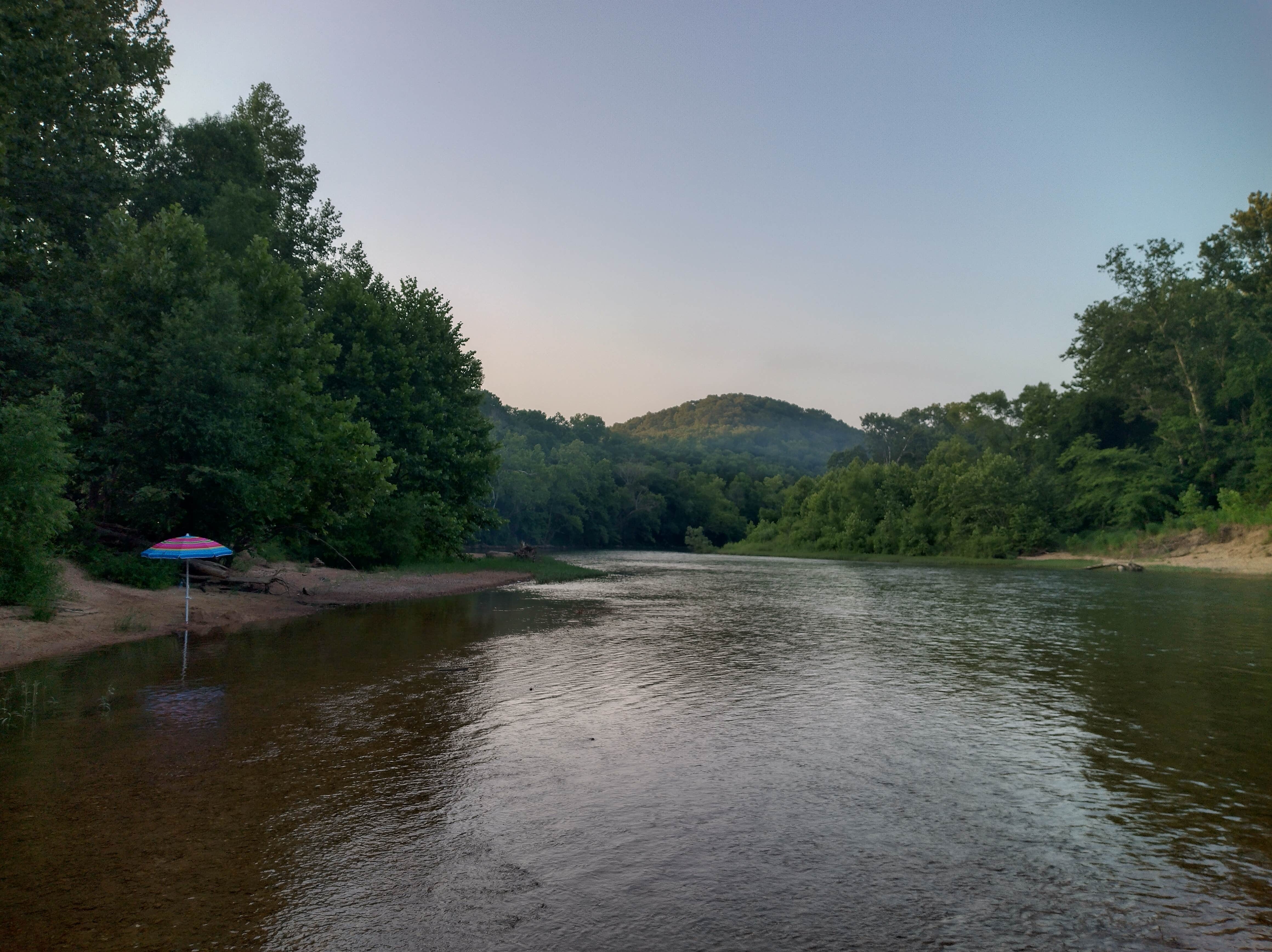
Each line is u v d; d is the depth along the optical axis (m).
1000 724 9.93
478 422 41.53
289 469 23.14
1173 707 10.93
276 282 25.38
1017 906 5.09
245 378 22.06
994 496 68.94
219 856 5.71
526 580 36.88
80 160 22.75
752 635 18.14
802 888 5.31
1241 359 59.00
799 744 8.89
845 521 85.38
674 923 4.79
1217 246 68.69
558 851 5.88
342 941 4.52
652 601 26.73
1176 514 60.75
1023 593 32.66
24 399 19.97
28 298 20.64
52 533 16.14
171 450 21.27
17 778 7.32
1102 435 71.25
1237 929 4.82
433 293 40.47
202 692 11.01
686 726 9.70
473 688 11.53
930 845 6.10
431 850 5.87
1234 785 7.61
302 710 10.08
